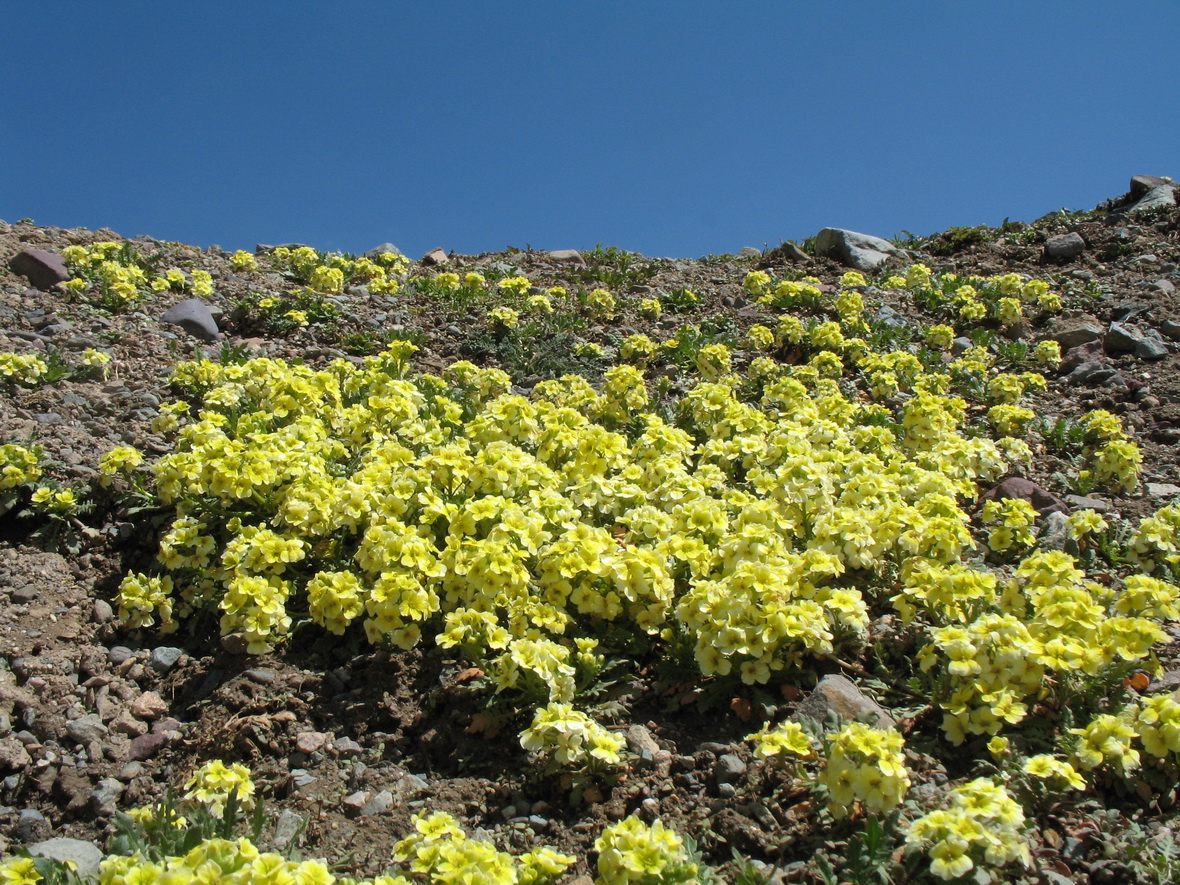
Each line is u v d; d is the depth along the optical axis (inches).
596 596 27.1
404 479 30.0
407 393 37.8
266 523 30.6
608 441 33.4
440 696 25.9
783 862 21.3
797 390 42.0
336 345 51.8
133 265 58.1
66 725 25.8
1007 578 31.1
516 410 35.4
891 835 20.9
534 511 29.0
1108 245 73.9
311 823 22.9
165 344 47.6
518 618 26.2
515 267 76.5
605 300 59.6
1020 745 23.3
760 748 22.1
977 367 49.9
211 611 29.1
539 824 22.8
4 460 32.6
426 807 23.3
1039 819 21.6
